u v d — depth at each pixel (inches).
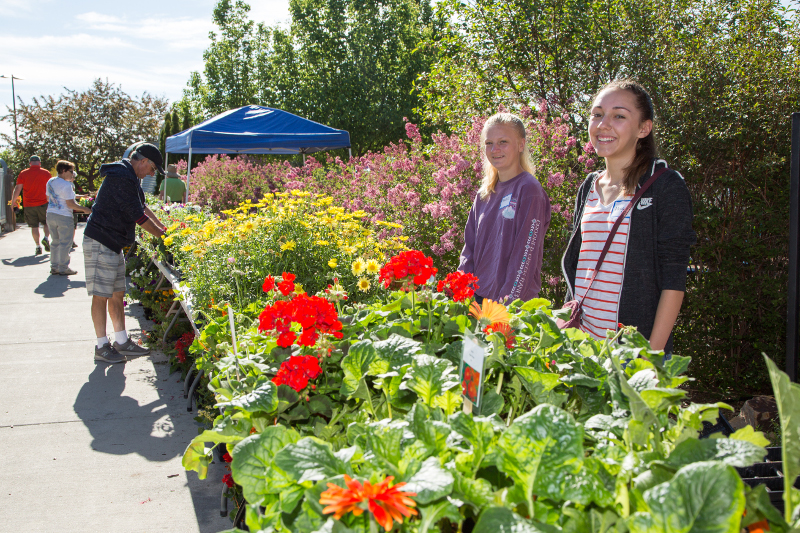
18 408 156.5
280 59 1071.0
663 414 44.1
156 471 124.3
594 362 55.1
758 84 178.1
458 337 68.6
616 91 77.2
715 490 29.3
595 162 193.8
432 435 40.6
